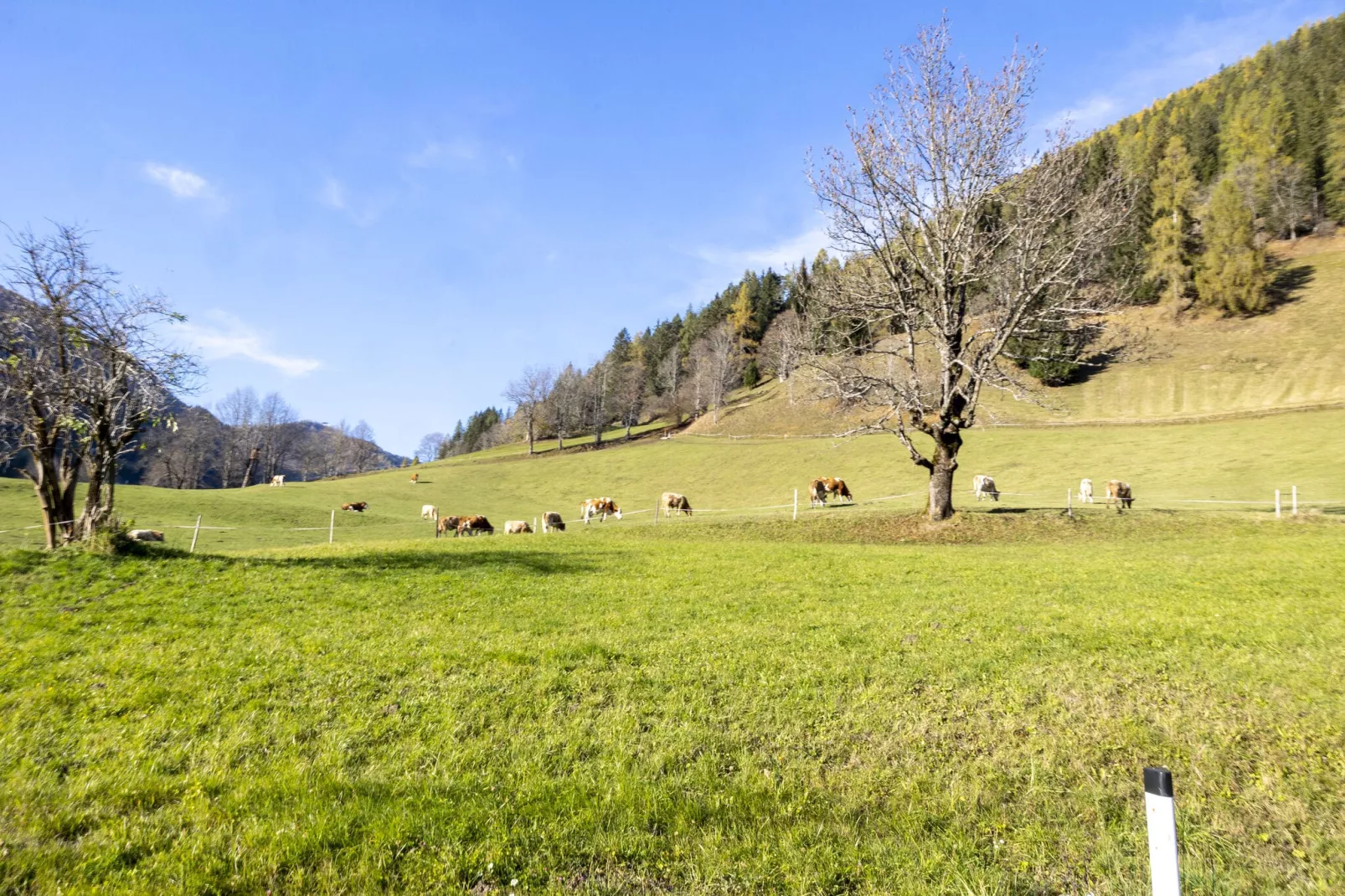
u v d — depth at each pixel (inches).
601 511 1937.7
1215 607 517.3
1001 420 2815.0
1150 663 392.2
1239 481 1656.0
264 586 634.2
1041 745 299.0
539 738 310.2
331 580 674.2
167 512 1888.5
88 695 353.1
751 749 303.7
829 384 1193.4
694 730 317.7
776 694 362.9
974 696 354.3
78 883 201.3
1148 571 688.4
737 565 795.4
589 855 223.3
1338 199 3885.3
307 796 252.8
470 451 7401.6
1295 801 249.4
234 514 1946.4
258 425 4739.2
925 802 257.8
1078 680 370.9
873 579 688.4
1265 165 4089.6
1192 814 244.7
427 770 280.5
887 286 1168.8
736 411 4284.0
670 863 220.4
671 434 4296.3
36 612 509.7
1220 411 2454.5
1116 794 260.2
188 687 365.7
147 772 272.4
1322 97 4311.0
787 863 219.1
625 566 794.2
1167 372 2891.2
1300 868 213.0
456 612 552.7
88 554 674.2
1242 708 328.8
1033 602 561.3
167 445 3754.9
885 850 227.6
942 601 573.9
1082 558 813.2
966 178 1079.6
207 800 251.1
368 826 234.2
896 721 327.9
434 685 375.2
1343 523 984.9
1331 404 2244.1
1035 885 209.6
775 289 5935.0
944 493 1161.4
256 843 222.7
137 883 200.5
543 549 964.0
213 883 203.3
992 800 258.5
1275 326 3024.1
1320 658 388.2
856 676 386.9
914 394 1138.0
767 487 2605.8
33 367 717.3
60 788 259.8
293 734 311.1
